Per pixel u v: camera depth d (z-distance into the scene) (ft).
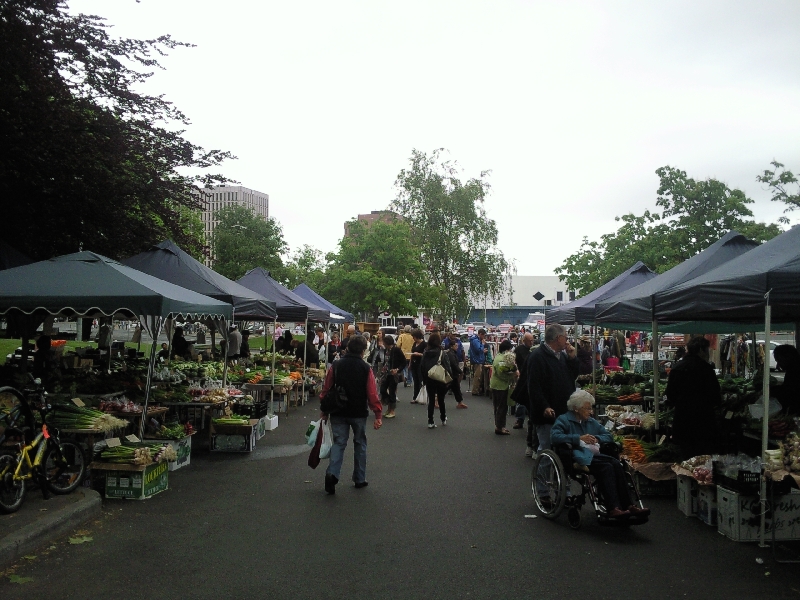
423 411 58.75
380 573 18.39
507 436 44.19
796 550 20.62
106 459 26.17
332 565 18.98
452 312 156.56
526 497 27.50
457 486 29.40
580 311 50.62
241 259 188.44
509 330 133.49
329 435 28.14
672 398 27.43
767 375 21.12
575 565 19.19
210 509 25.02
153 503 25.79
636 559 19.74
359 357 28.96
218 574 18.13
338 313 86.79
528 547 20.86
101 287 28.73
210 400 37.24
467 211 152.25
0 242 38.83
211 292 44.19
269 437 42.73
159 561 19.12
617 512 21.86
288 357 69.87
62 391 32.01
